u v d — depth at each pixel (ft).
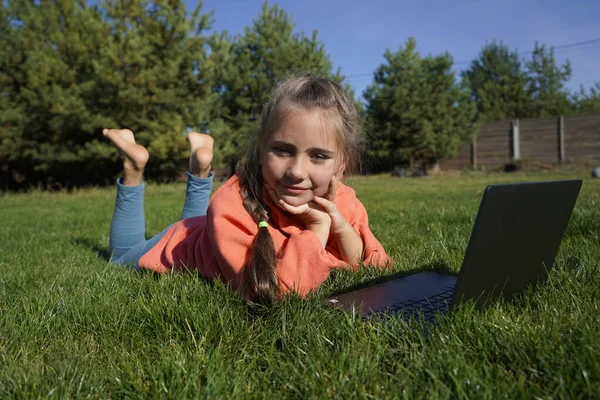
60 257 11.03
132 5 46.47
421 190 35.99
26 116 46.60
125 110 45.96
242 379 4.40
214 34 60.95
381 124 71.97
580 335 4.62
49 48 47.57
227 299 6.17
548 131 67.31
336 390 4.09
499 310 5.42
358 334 5.05
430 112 70.54
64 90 45.62
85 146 46.75
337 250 7.68
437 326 5.07
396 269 7.96
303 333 5.23
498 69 124.57
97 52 46.47
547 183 5.60
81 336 5.76
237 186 6.69
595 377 3.92
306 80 6.26
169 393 4.18
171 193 40.70
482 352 4.51
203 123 51.83
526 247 5.68
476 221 4.91
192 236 7.98
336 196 7.76
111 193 44.86
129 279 7.70
